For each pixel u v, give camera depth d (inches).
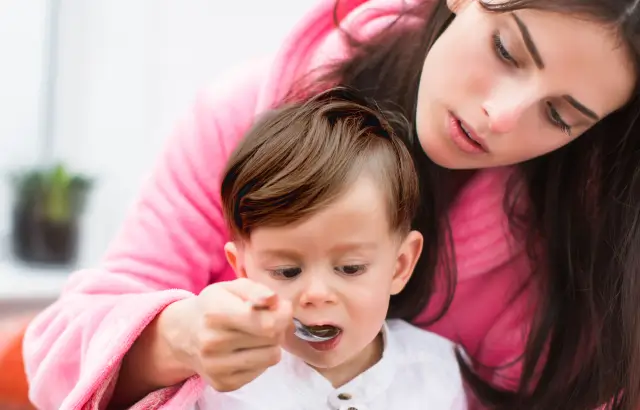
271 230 24.4
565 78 24.9
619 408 32.0
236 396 27.7
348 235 24.5
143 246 31.9
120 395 27.3
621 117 29.1
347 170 25.0
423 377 31.2
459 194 33.4
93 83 72.1
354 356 29.6
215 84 35.2
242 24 67.5
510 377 35.0
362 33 32.6
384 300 26.0
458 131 26.9
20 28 71.0
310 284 24.6
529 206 33.4
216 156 32.8
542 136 26.7
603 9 23.6
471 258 33.7
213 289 22.2
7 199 72.0
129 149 71.7
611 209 31.7
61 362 28.5
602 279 32.2
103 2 70.8
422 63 29.5
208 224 32.3
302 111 27.4
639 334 31.2
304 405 28.1
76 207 69.7
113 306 27.9
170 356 24.5
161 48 69.4
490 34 25.5
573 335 33.2
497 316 35.2
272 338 20.7
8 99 71.7
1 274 66.7
